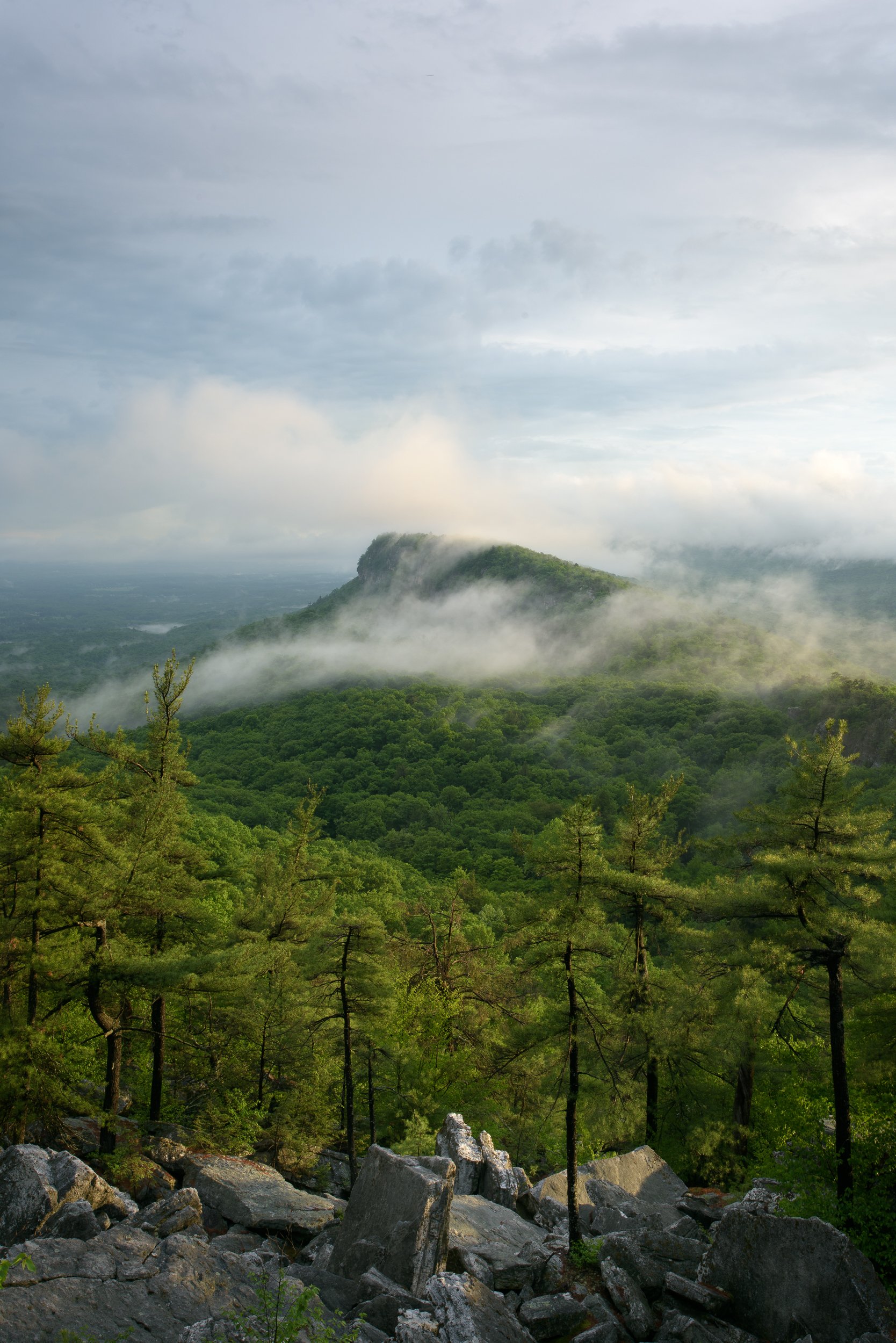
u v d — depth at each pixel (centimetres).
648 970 2614
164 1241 1423
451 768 15775
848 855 1925
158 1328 1213
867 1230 1792
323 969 2575
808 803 2038
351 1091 2619
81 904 2061
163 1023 2580
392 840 12425
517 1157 2978
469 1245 1744
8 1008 2119
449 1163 1736
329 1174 2659
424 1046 3394
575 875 2050
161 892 2330
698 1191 2314
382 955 2823
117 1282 1291
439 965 3691
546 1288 1686
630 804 2636
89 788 2356
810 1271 1538
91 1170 1673
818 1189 1969
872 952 1892
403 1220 1620
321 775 16138
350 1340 1123
